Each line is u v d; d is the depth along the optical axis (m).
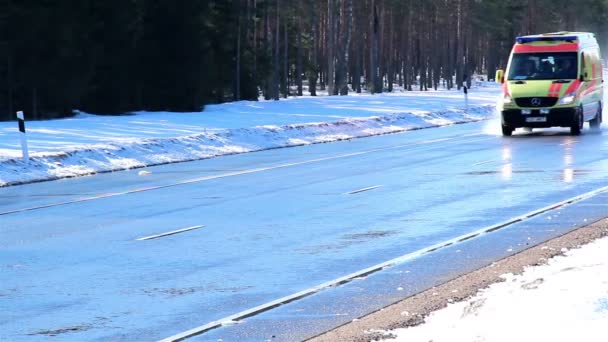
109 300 12.64
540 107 40.28
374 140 42.34
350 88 151.50
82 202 23.44
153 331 11.03
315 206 21.27
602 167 27.61
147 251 16.25
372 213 19.97
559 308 10.36
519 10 166.88
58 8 51.78
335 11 106.69
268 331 10.84
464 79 149.62
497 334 9.59
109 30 55.91
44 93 52.59
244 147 39.22
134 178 29.06
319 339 10.26
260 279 13.77
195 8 60.50
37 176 29.73
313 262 14.91
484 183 24.56
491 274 13.25
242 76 81.19
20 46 50.84
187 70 59.97
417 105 67.25
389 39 146.00
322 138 43.47
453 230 17.56
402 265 14.48
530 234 16.80
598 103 43.81
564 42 41.41
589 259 13.62
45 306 12.37
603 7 193.75
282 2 111.44
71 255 16.09
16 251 16.64
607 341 9.04
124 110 57.03
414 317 10.95
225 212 20.77
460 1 139.38
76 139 38.69
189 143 37.97
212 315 11.72
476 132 45.28
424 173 27.47
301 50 131.25
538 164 28.94
